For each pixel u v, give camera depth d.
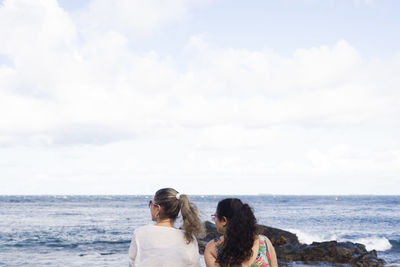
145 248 2.91
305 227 29.61
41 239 19.75
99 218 38.28
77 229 25.97
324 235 22.55
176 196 3.05
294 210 58.84
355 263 11.18
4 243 18.03
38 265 11.54
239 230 2.95
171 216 3.06
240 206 3.06
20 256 13.67
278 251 12.23
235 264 2.97
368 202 109.06
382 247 17.33
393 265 11.34
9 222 31.91
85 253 14.59
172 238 2.94
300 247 12.44
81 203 93.50
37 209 57.81
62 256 13.67
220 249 3.09
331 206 76.38
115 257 13.40
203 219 3.11
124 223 31.89
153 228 2.98
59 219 36.34
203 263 10.19
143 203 97.25
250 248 2.95
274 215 45.03
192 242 3.02
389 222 34.38
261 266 2.99
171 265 2.86
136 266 2.89
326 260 11.59
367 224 32.41
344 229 27.70
